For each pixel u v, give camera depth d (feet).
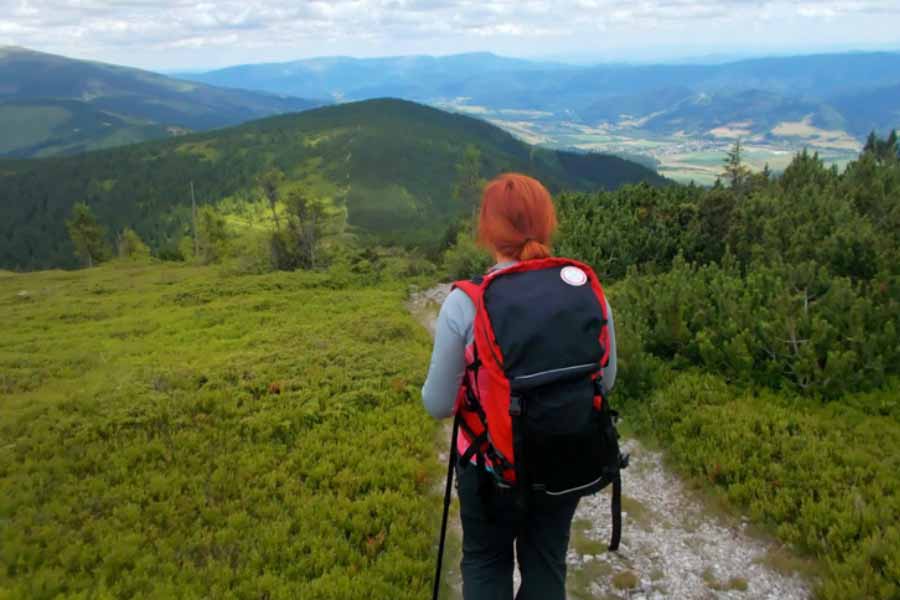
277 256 156.97
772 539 19.35
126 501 22.61
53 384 41.47
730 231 55.01
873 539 17.21
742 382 29.60
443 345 9.54
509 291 9.08
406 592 16.93
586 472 9.23
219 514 21.57
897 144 81.82
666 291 35.78
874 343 27.55
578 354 8.85
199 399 33.04
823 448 22.75
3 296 122.01
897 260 34.68
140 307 90.99
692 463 23.84
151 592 17.15
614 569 18.61
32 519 21.07
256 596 17.03
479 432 9.91
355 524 20.66
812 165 65.57
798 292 31.63
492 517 10.16
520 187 9.79
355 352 43.65
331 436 29.22
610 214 71.05
